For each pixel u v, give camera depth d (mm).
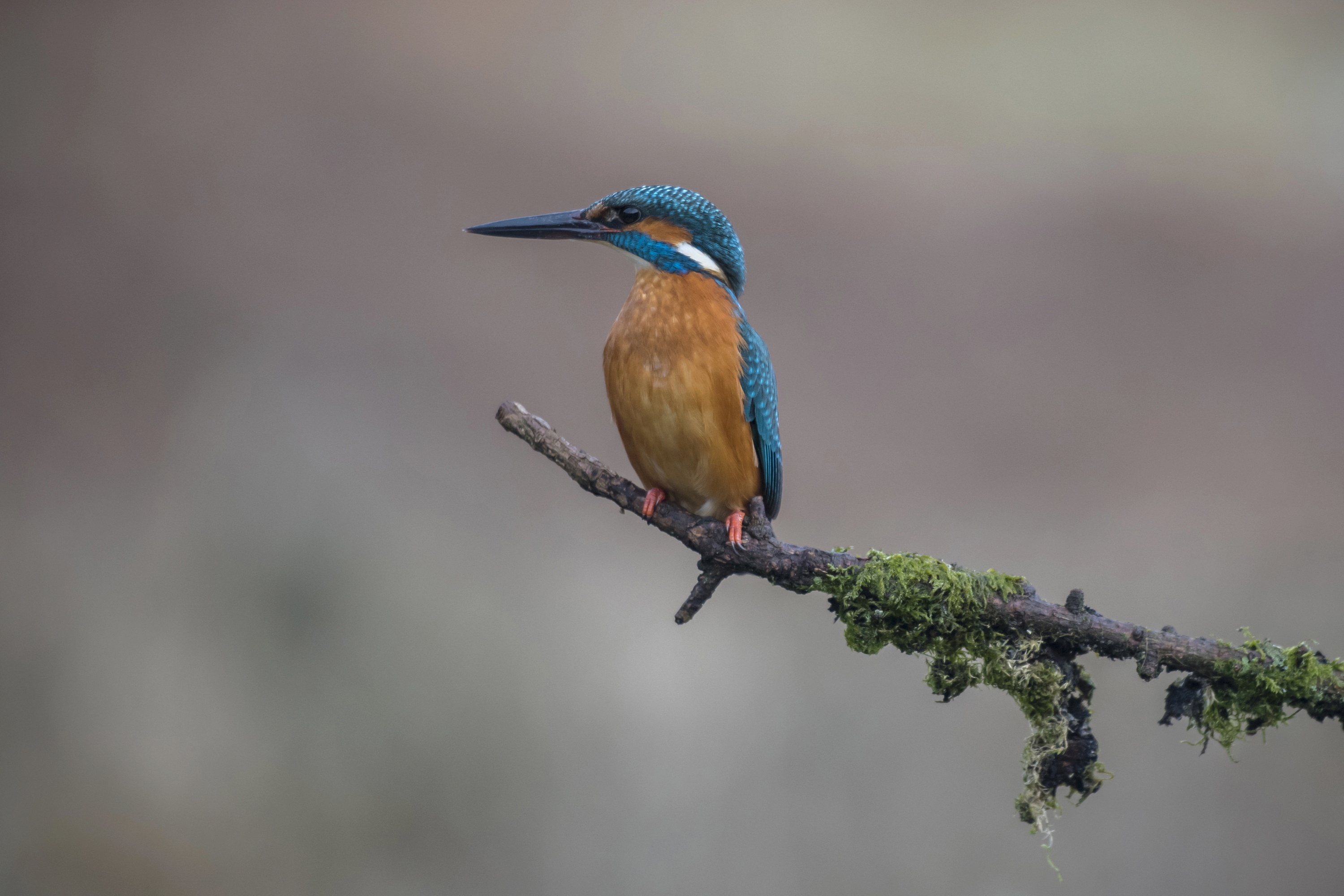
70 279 15383
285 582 11828
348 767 10898
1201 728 4766
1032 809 4918
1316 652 4656
